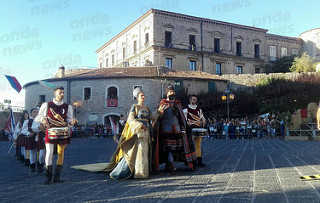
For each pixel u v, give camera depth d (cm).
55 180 517
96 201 365
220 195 374
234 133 2364
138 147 534
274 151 1006
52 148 519
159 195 386
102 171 614
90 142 2164
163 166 702
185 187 432
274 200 342
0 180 559
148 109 573
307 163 652
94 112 3375
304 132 1923
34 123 659
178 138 594
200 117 681
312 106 1914
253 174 523
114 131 1248
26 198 393
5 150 1568
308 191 379
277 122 2308
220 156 868
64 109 538
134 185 465
